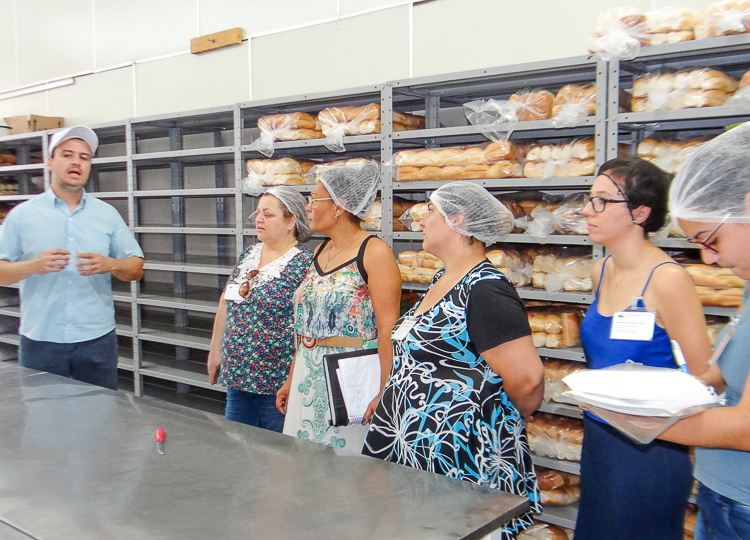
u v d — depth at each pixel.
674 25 2.04
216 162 4.41
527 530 2.39
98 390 1.81
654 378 1.03
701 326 1.39
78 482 1.16
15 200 5.12
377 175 2.12
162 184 4.84
